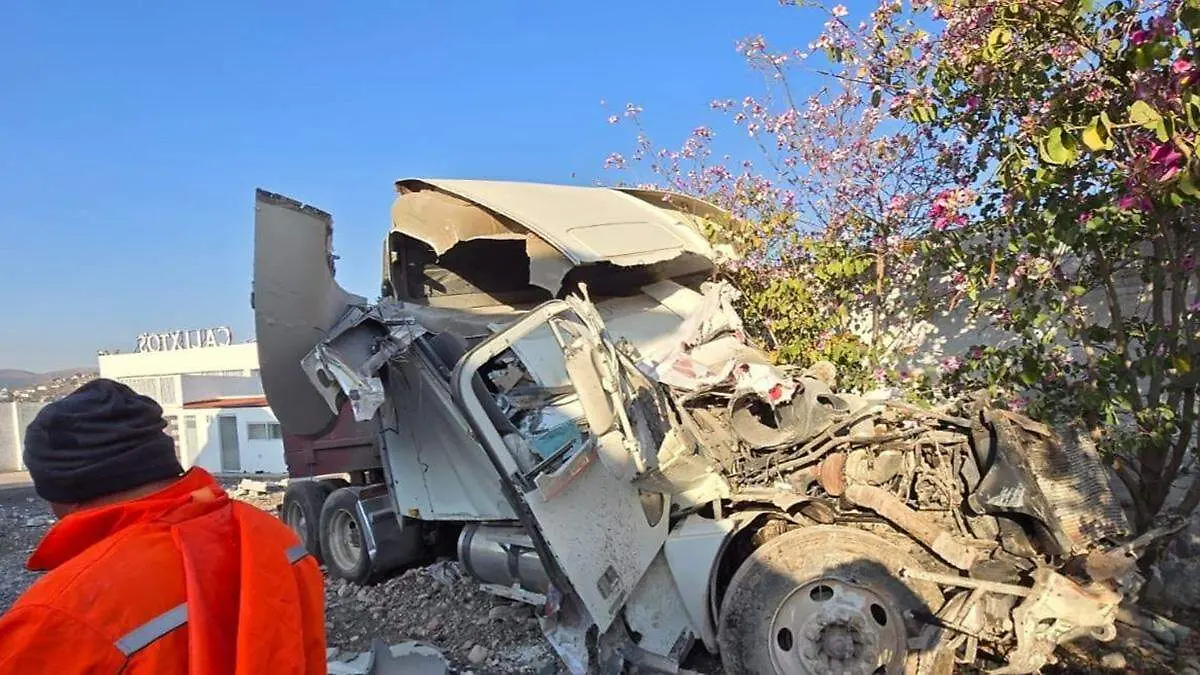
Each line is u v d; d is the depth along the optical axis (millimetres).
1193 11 3145
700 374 4824
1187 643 4324
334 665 4160
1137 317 4988
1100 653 4293
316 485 7898
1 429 27609
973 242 5781
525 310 6359
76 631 1360
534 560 5004
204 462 22812
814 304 6879
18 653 1321
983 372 5594
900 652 3869
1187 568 4898
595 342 4234
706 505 4469
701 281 6852
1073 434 4473
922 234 6117
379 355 5242
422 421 5750
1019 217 4816
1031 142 4141
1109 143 3646
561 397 4805
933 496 4285
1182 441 4480
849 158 6648
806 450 4527
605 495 4246
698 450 4348
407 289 6809
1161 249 4492
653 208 6871
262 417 20922
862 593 3969
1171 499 5488
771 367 4938
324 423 7047
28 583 7664
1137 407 4414
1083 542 4059
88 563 1457
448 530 6914
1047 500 4059
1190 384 4348
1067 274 5359
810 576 4000
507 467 4137
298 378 6359
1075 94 4059
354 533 7148
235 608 1539
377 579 6863
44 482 1599
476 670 4906
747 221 6941
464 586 6266
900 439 4414
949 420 4480
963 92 4836
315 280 6000
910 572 3920
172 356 33969
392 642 5531
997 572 3857
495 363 5082
